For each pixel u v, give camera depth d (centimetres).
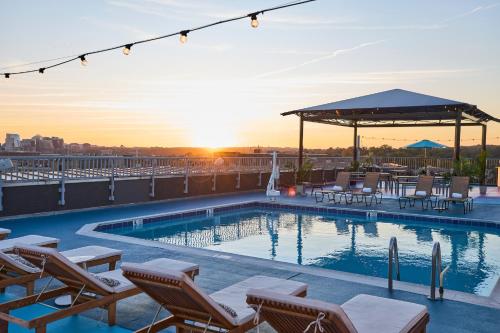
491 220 1159
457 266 792
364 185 1501
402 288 554
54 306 471
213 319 344
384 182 2131
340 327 245
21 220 1070
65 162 1233
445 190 1814
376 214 1316
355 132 2275
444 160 2380
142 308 473
